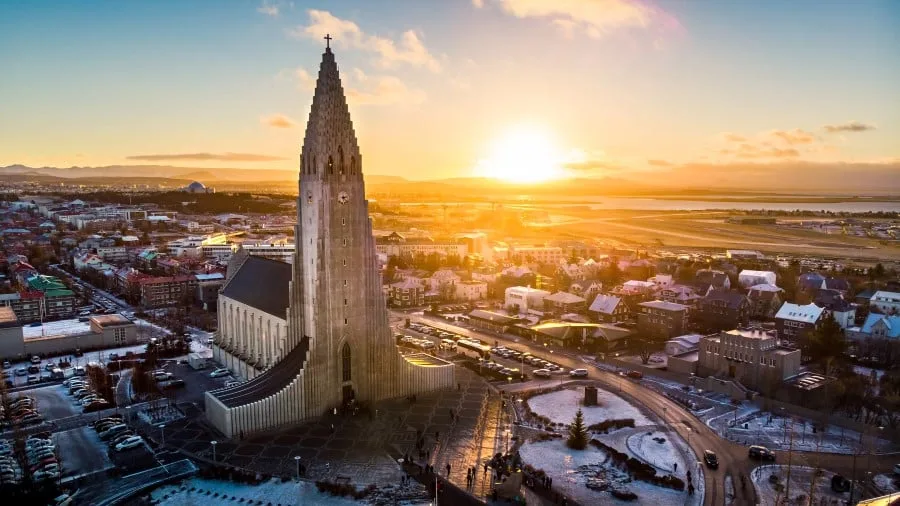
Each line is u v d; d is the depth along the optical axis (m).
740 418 156.50
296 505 113.00
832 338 196.25
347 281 156.88
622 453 133.38
